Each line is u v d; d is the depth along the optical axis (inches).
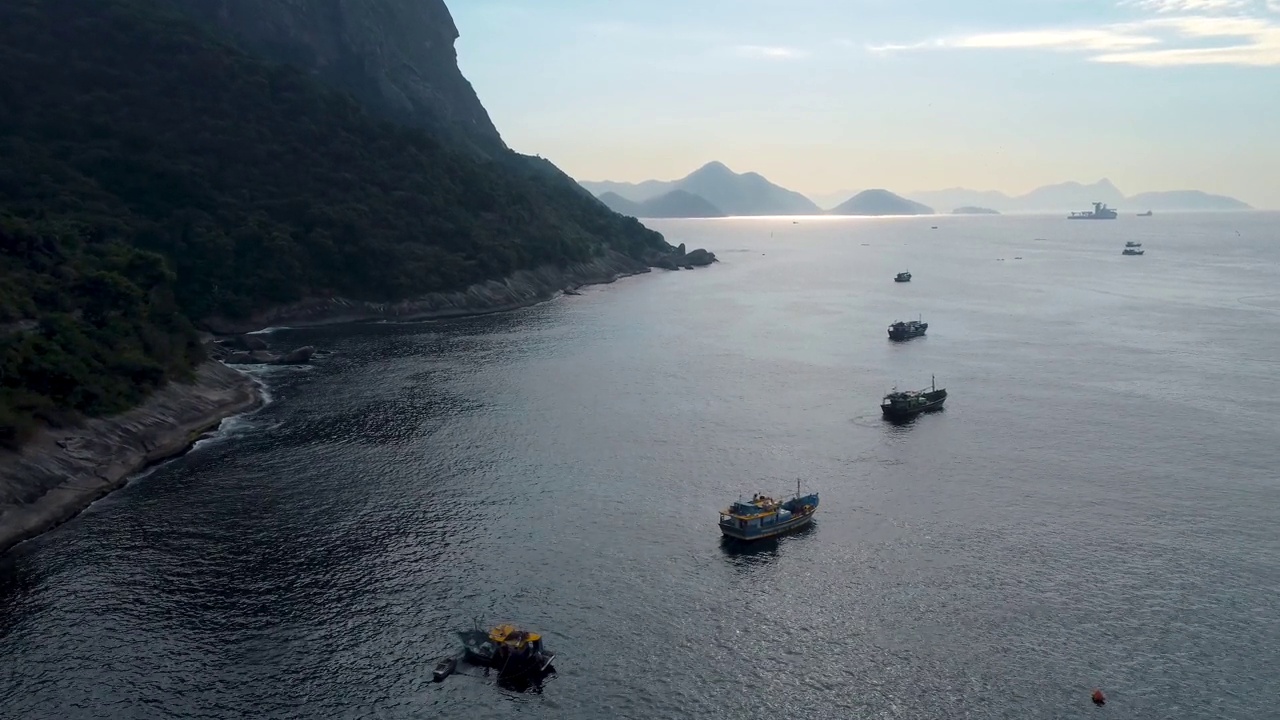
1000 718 2498.8
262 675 2696.9
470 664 2753.4
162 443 4685.0
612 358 7135.8
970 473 4333.2
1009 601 3090.6
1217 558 3376.0
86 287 5374.0
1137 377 6304.1
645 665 2755.9
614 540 3602.4
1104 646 2812.5
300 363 6835.6
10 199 7770.7
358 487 4151.1
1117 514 3799.2
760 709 2554.1
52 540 3582.7
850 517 3823.8
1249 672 2672.2
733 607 3080.7
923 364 6879.9
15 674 2684.5
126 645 2839.6
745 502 3946.9
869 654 2797.7
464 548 3521.2
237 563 3385.8
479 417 5310.0
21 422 4033.0
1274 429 4975.4
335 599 3125.0
